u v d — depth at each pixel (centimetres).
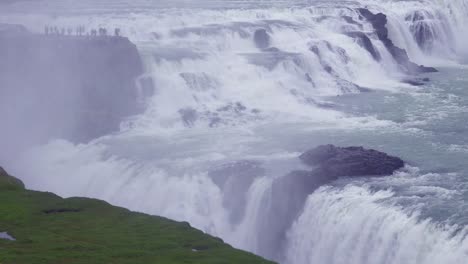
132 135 16162
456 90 18788
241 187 13512
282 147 15038
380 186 12719
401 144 14875
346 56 19975
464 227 11050
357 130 15812
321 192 12700
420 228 11250
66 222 11569
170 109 17088
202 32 19812
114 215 11950
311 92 18488
